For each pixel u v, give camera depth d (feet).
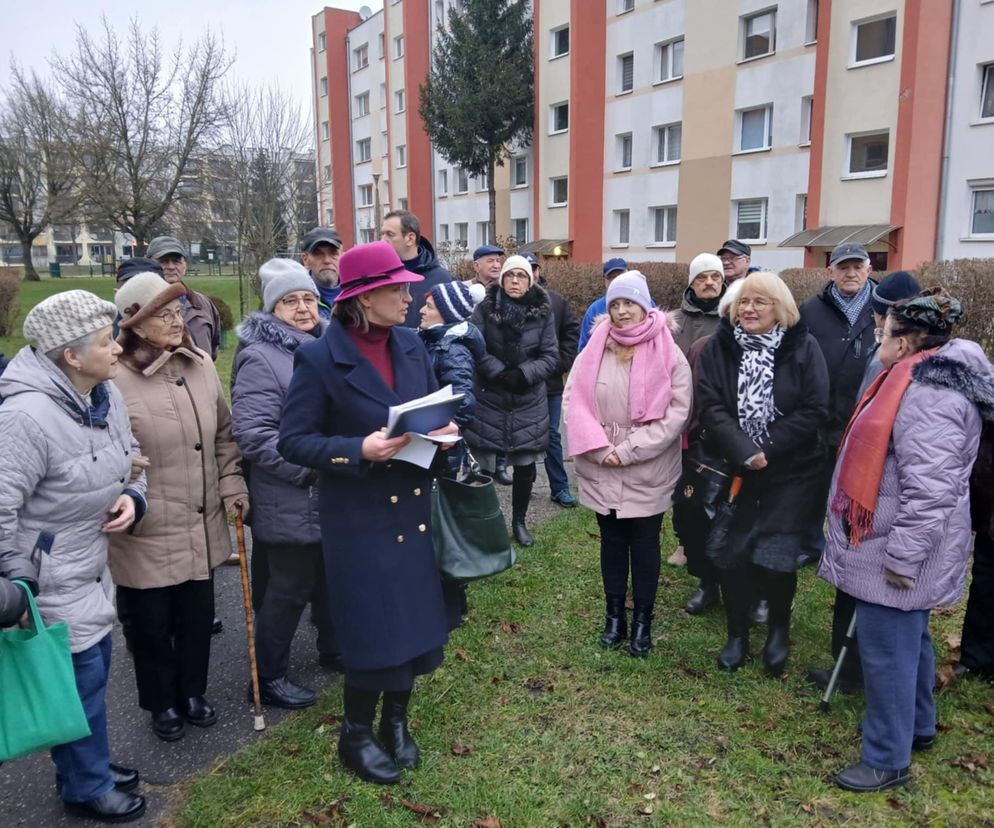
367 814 8.80
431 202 125.70
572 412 12.35
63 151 84.74
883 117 57.52
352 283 8.55
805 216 66.49
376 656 8.73
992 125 53.93
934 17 54.44
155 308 9.65
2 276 51.62
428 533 9.11
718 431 11.21
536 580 15.30
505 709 11.00
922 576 8.63
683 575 15.64
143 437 9.73
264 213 68.80
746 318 11.10
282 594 10.82
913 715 9.11
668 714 10.82
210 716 10.71
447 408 8.21
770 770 9.53
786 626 11.78
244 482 10.93
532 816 8.81
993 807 8.88
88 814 8.90
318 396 8.60
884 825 8.62
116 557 9.84
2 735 7.29
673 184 79.10
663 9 77.71
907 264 57.16
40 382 8.04
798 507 11.10
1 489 7.59
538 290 16.75
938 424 8.40
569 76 87.15
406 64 121.80
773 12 67.46
